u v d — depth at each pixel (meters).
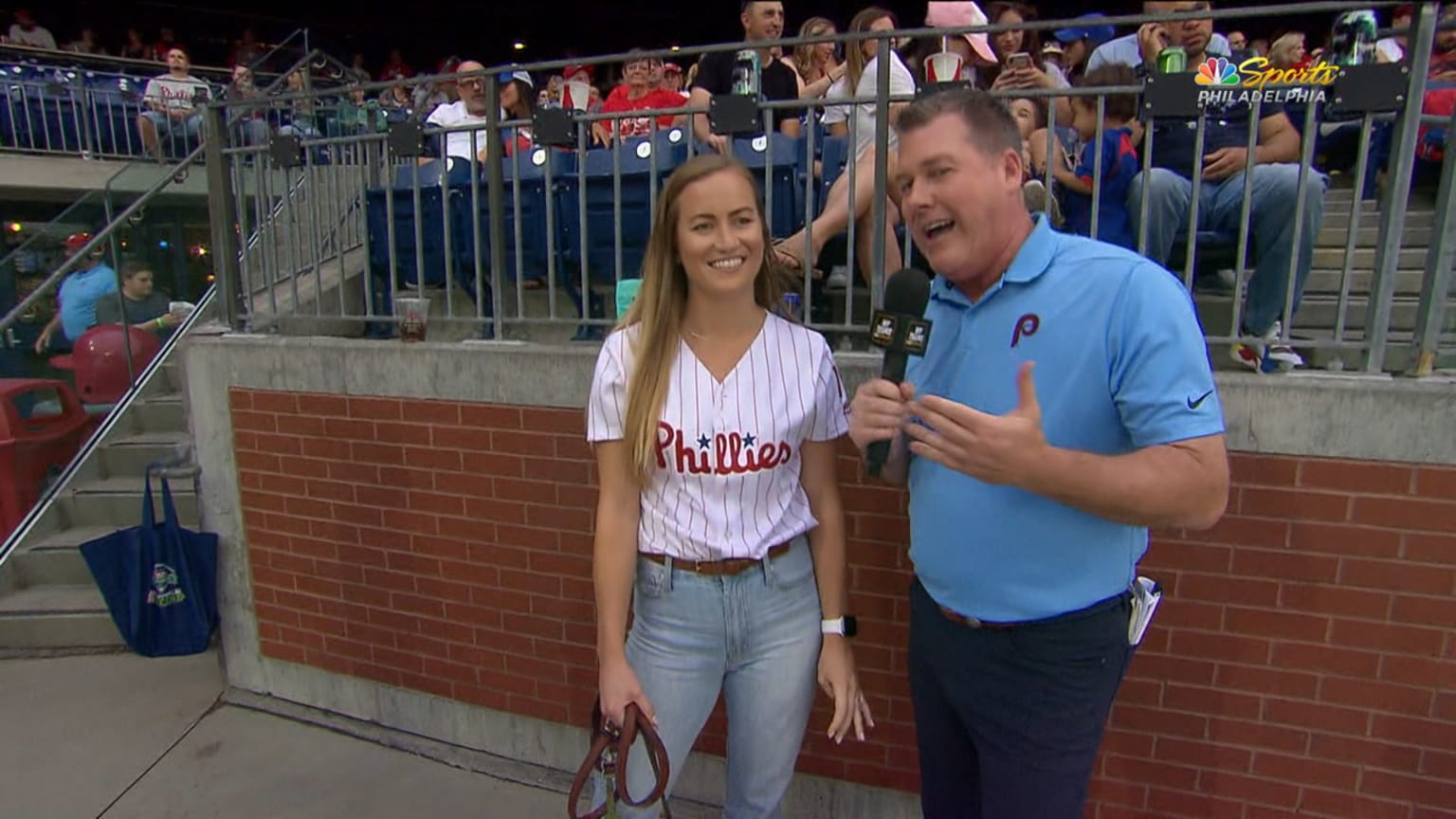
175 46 13.08
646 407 1.76
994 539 1.57
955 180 1.48
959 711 1.73
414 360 2.96
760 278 1.91
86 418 5.11
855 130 2.38
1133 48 3.79
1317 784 2.19
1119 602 1.61
